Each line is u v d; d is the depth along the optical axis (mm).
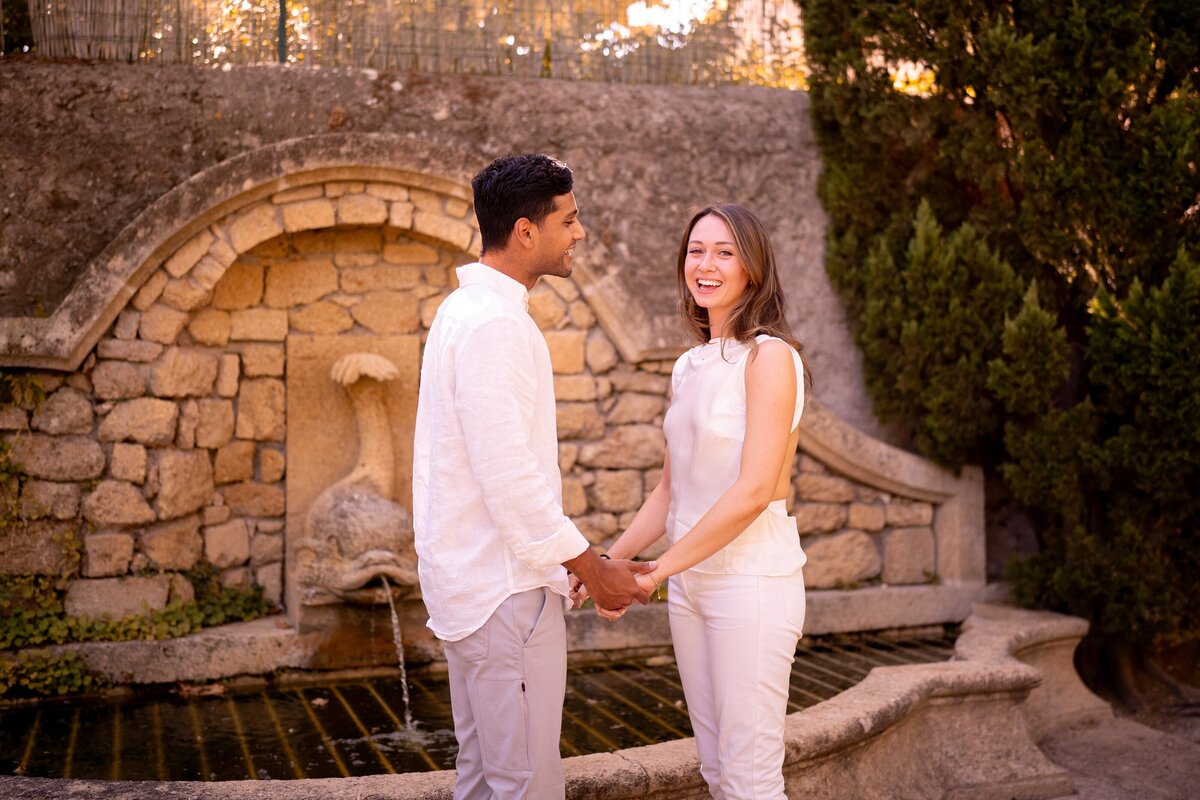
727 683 2184
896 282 4949
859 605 5016
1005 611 4816
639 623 4777
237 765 3234
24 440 4129
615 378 4941
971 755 3652
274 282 4727
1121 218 4449
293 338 4750
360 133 4582
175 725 3691
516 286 2109
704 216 2385
